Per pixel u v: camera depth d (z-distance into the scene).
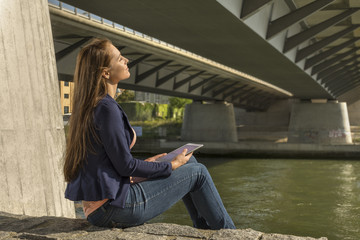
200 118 55.00
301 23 22.34
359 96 84.75
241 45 18.22
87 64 2.63
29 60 5.56
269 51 19.41
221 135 54.19
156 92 41.94
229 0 12.62
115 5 12.93
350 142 52.16
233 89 58.03
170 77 35.66
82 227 2.91
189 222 16.97
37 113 5.59
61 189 5.99
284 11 18.64
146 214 2.76
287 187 26.59
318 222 17.62
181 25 15.10
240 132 83.19
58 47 22.92
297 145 47.97
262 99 80.56
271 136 80.62
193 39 17.44
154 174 2.72
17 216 3.30
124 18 14.52
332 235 15.61
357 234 15.77
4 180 4.73
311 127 51.84
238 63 23.62
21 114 5.21
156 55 30.45
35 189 5.29
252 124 95.06
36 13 5.91
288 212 19.50
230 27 14.95
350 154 46.53
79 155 2.61
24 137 5.21
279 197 23.22
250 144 49.19
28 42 5.59
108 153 2.58
